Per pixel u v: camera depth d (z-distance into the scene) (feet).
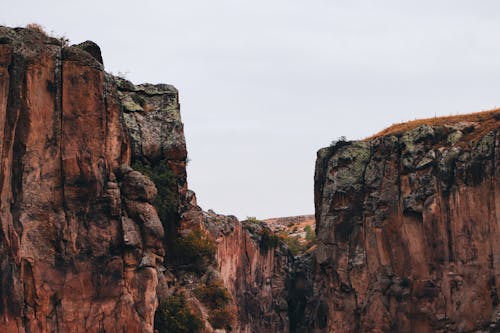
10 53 236.02
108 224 246.88
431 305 357.82
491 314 344.49
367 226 380.78
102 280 243.81
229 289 373.20
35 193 238.48
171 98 298.97
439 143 373.61
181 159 294.05
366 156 392.68
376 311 369.09
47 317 236.02
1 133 233.14
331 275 385.91
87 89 247.29
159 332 272.51
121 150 261.24
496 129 360.28
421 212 365.40
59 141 243.40
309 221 595.06
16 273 232.32
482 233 351.46
